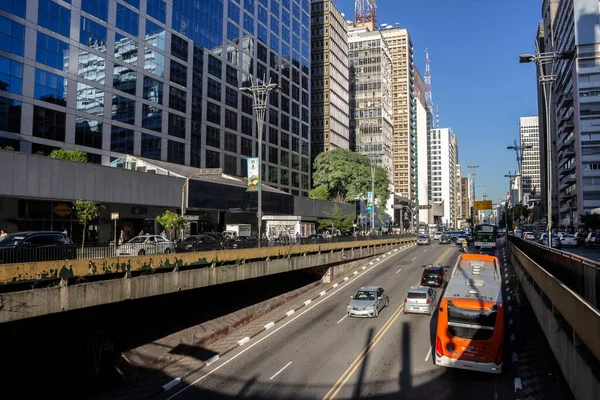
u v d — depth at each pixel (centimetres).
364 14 16850
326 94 10694
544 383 1712
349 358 2075
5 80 3566
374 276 4306
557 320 1430
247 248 2784
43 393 1642
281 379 1836
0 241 1850
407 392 1666
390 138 13838
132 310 2169
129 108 4747
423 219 18275
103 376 1831
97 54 4400
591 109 8519
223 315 2753
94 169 3631
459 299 1805
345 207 8262
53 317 1773
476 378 1789
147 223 4434
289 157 8425
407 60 16025
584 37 8556
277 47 8200
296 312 3062
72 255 1669
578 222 8494
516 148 5581
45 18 3909
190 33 5766
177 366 2022
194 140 5731
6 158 3020
